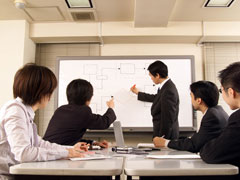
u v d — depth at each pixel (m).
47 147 1.33
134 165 0.96
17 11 3.11
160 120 2.38
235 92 1.12
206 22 3.34
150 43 3.61
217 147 1.03
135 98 3.35
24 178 0.92
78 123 1.71
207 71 3.51
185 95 3.32
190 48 3.59
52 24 3.45
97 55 3.63
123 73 3.41
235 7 2.97
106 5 2.94
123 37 3.41
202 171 0.88
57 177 0.93
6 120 1.11
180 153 1.48
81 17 3.24
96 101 3.38
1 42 3.34
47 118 3.50
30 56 3.52
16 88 1.20
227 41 3.55
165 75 2.46
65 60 3.48
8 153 1.19
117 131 2.04
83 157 1.18
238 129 1.03
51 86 1.23
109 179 1.02
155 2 2.70
